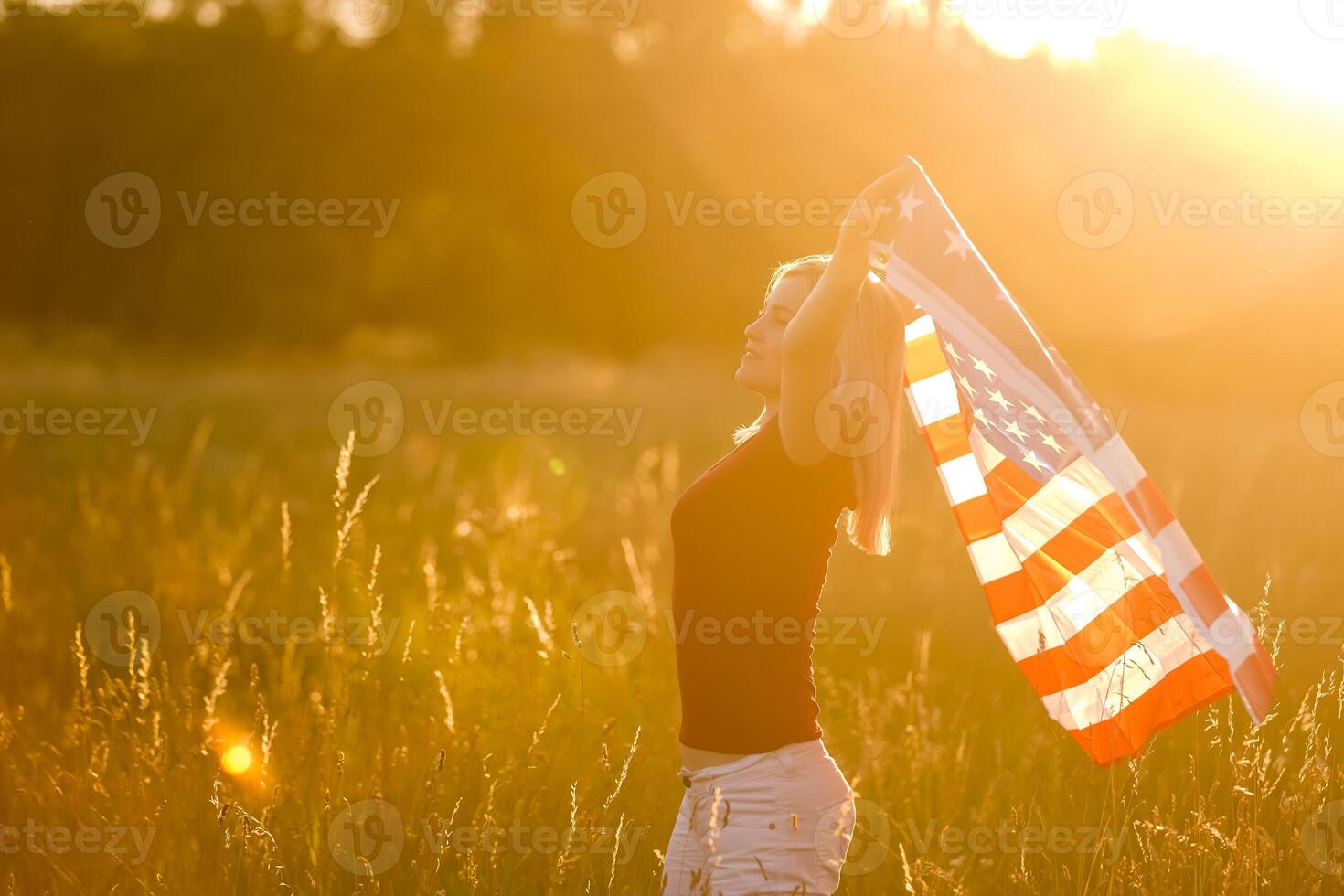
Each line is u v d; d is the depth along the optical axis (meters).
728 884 5.21
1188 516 17.00
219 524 15.80
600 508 17.52
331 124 79.25
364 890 6.69
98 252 80.69
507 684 9.23
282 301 80.38
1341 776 6.97
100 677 10.28
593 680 9.95
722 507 5.34
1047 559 6.07
